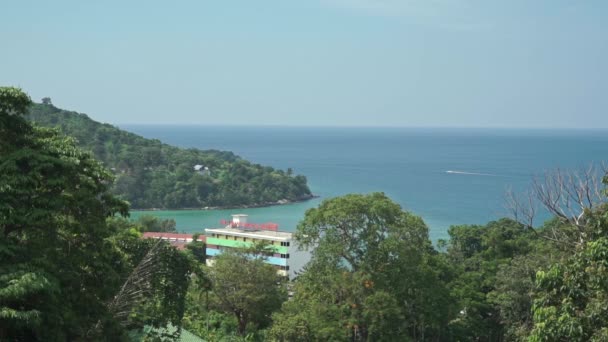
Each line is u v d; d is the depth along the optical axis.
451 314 47.53
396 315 39.94
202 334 44.22
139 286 23.78
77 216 20.45
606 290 17.25
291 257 91.69
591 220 22.12
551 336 17.16
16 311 15.67
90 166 20.55
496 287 50.66
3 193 17.20
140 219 101.94
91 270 21.31
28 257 17.84
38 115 190.88
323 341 39.88
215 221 161.62
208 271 50.50
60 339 18.12
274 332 41.00
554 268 18.56
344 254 42.81
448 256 65.88
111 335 21.50
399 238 42.78
